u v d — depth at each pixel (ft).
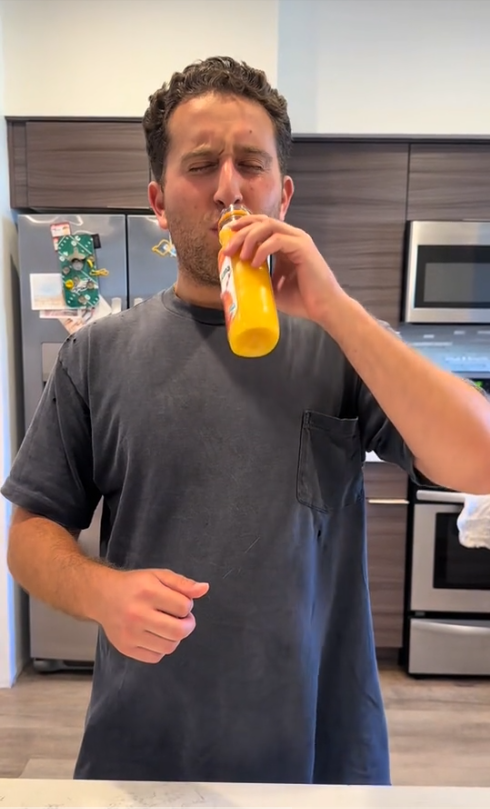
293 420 2.64
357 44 7.88
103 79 7.27
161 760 2.62
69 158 7.39
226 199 2.39
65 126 7.34
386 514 8.07
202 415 2.62
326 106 7.93
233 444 2.60
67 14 7.18
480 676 8.16
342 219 8.01
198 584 1.94
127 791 1.97
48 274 7.48
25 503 2.75
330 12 7.84
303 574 2.61
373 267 8.09
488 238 7.78
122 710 2.64
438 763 6.40
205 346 2.67
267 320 1.99
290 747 2.60
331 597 2.78
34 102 7.30
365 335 2.27
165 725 2.60
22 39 7.21
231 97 2.45
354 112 7.93
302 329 2.74
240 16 7.17
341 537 2.79
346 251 8.07
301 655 2.60
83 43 7.22
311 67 7.89
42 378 7.63
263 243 2.16
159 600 1.89
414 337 9.07
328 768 2.78
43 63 7.24
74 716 7.09
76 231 7.42
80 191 7.45
